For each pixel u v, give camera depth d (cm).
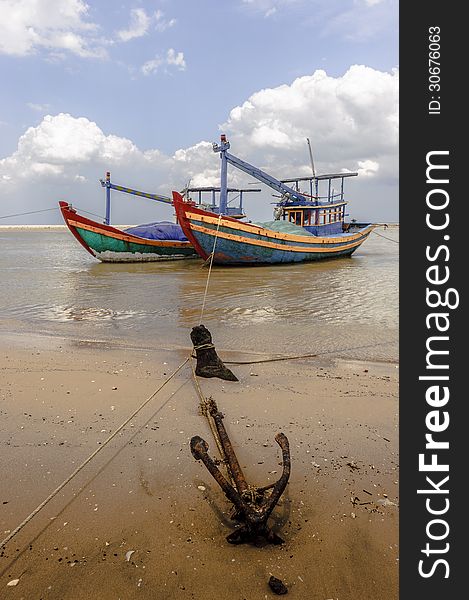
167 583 256
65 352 736
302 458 398
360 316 1045
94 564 270
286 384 587
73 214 2583
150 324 972
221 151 2662
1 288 1562
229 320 1008
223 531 300
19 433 440
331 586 255
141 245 2753
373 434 443
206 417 482
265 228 2538
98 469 377
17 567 268
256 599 245
